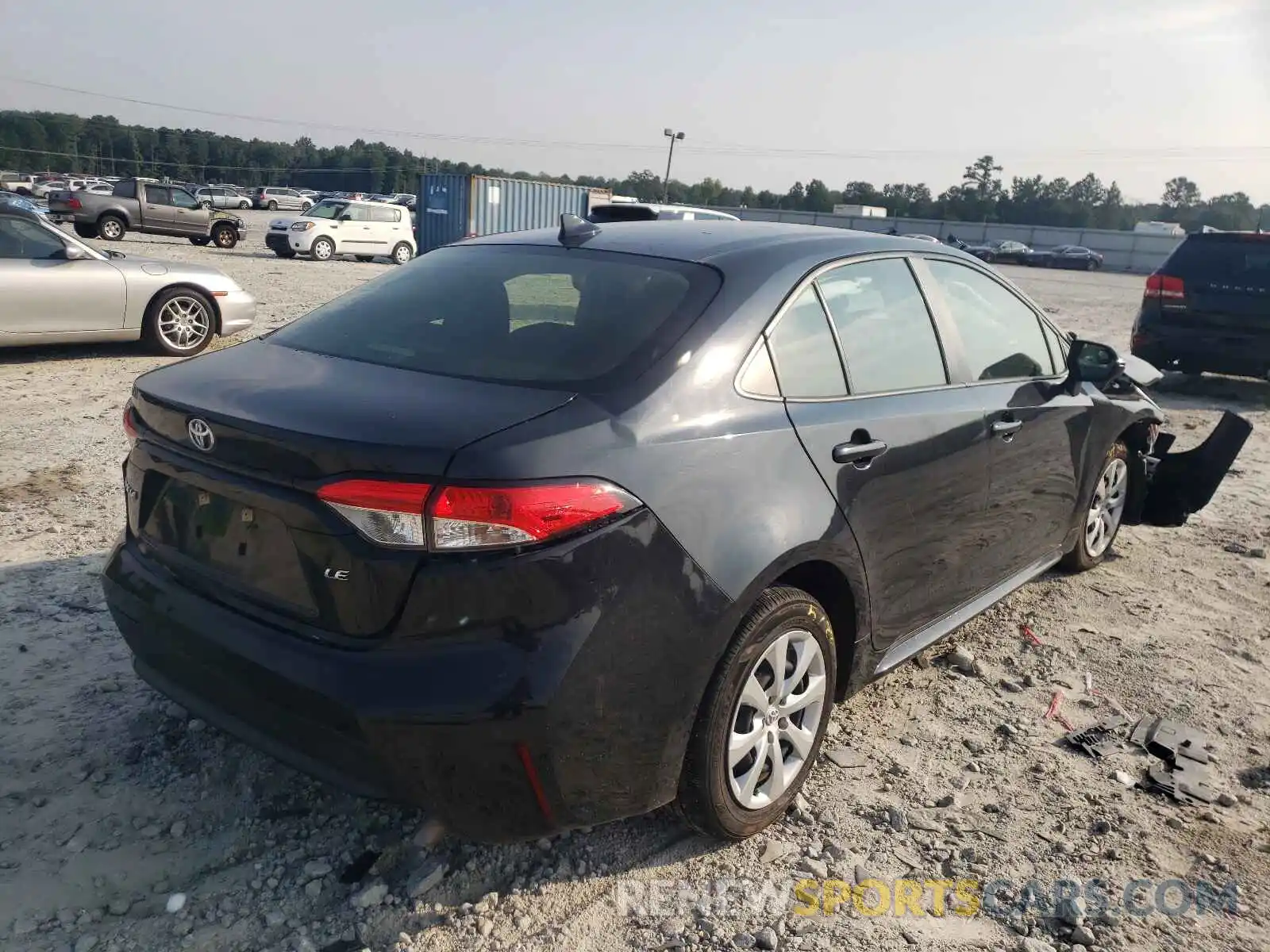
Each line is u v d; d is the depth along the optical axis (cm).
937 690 392
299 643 237
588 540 229
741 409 273
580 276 307
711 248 314
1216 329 1049
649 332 273
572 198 3262
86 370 915
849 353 319
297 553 239
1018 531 412
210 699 262
